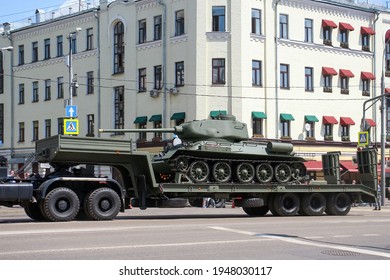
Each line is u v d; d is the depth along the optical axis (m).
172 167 20.80
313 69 42.97
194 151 20.84
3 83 52.25
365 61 45.94
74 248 11.59
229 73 38.75
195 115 38.59
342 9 44.66
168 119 40.25
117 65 44.03
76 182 18.72
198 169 21.02
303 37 42.47
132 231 14.90
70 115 31.50
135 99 42.34
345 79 44.78
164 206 20.12
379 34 46.69
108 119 44.00
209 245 12.30
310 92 42.66
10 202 18.25
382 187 34.66
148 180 20.05
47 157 18.80
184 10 39.66
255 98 39.75
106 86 44.25
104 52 44.50
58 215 18.00
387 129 46.69
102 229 15.29
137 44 42.34
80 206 18.95
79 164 19.12
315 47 43.06
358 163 25.56
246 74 39.22
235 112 38.72
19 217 22.92
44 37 49.12
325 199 23.34
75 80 42.31
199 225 16.92
